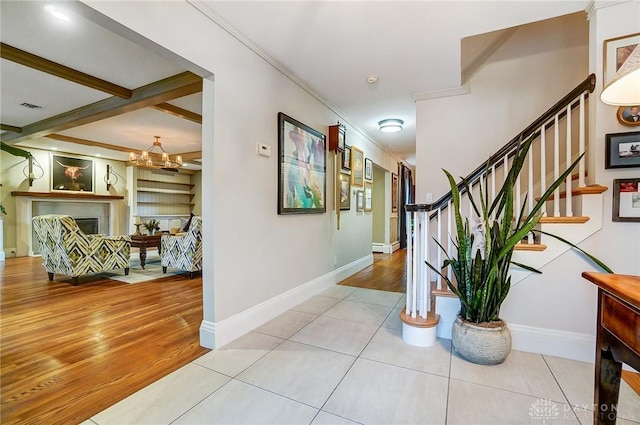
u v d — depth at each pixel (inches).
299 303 127.1
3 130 184.7
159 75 118.6
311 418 56.2
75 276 156.4
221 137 86.7
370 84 128.4
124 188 312.0
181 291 144.6
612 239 76.3
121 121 183.8
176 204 392.2
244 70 95.0
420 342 86.4
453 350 84.0
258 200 102.3
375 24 86.4
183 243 174.4
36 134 180.1
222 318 87.2
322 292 145.9
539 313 83.4
